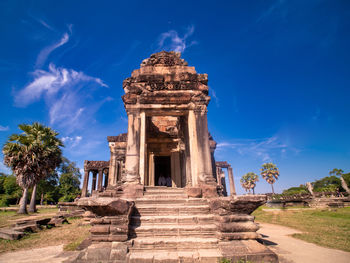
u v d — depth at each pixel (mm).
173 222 7918
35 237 10523
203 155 12172
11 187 49406
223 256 6000
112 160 26219
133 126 12562
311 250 7375
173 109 13203
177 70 14461
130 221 7879
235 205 7047
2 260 6832
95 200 6855
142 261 5906
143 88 13281
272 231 11680
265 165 59375
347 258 6418
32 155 24062
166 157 25000
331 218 15719
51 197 56625
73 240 9625
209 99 13508
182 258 5969
